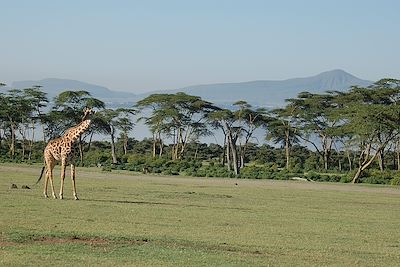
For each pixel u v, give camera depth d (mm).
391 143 78125
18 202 26469
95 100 93562
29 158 85125
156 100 97062
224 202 32844
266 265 15398
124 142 105250
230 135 87750
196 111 97125
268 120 93688
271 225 23547
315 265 15789
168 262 15242
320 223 25078
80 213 23922
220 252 16969
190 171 71812
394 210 33125
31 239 17531
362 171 65125
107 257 15586
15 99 90250
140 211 25703
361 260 16906
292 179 66125
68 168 67188
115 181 47938
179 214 25406
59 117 92500
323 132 90875
